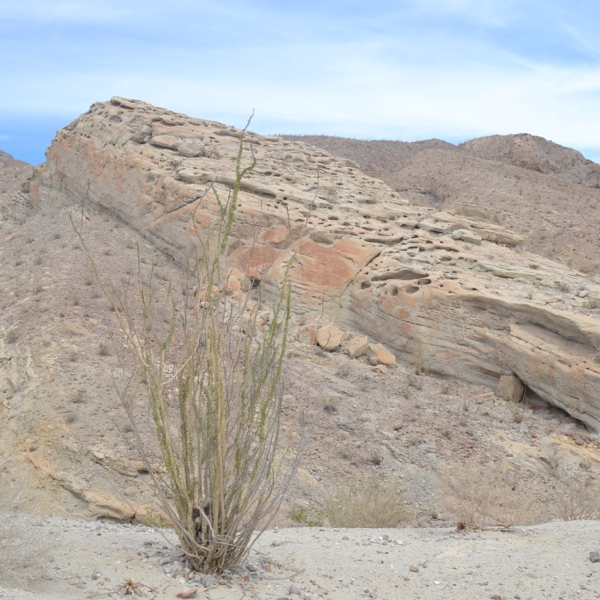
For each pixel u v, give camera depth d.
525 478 14.82
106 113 31.81
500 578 6.31
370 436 15.88
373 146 82.25
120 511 13.52
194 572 6.02
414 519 12.91
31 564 5.50
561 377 16.58
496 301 18.16
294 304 21.22
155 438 14.82
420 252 21.89
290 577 6.18
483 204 54.47
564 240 46.75
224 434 5.92
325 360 19.02
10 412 16.52
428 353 19.06
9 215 35.03
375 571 6.52
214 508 5.97
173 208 25.11
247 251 22.31
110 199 28.89
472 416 16.98
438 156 70.06
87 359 17.66
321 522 12.05
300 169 29.16
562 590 5.99
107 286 21.78
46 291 22.12
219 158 28.03
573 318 16.83
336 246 21.59
